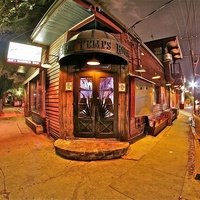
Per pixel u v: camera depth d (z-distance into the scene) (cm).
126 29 696
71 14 565
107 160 543
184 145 730
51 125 810
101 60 657
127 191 369
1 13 930
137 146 693
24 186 388
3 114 1948
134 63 807
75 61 665
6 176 436
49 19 597
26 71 1522
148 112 838
